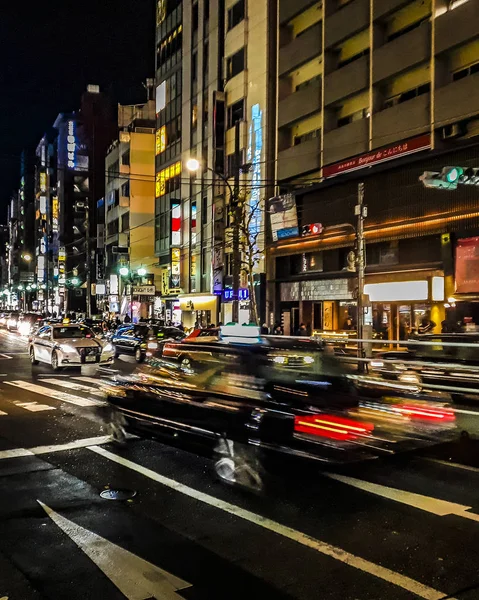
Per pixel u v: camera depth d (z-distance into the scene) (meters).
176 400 8.21
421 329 22.70
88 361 20.14
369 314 27.28
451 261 22.91
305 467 7.28
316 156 30.02
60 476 7.27
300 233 31.16
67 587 4.26
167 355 8.80
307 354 7.91
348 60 28.66
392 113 25.09
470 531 5.43
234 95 37.12
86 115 89.38
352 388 7.55
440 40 22.78
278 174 33.06
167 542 5.12
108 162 67.62
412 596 4.12
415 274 24.97
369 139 26.39
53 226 96.56
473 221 21.89
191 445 8.29
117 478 7.18
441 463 8.01
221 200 38.66
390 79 25.62
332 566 4.63
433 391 13.35
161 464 7.86
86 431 10.02
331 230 28.94
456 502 6.31
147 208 58.19
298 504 6.20
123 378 9.55
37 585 4.30
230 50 37.66
